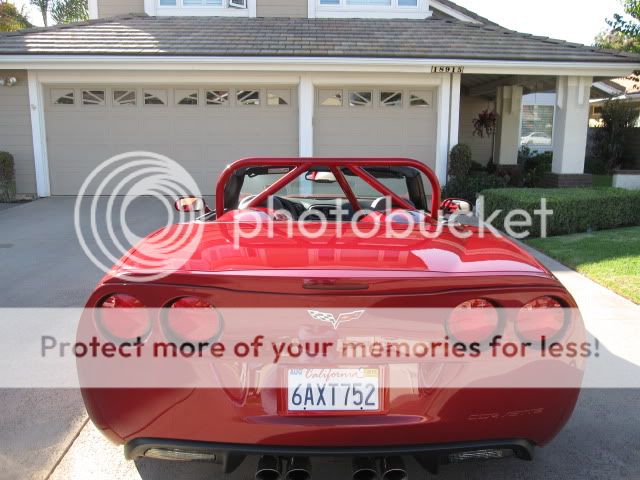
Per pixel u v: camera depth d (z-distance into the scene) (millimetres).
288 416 2084
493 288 2105
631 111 18375
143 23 13039
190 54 10797
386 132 12133
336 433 2055
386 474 2137
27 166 11891
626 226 8453
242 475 2619
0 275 5965
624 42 15828
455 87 11742
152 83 11797
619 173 11094
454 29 13039
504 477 2604
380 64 11031
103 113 11922
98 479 2574
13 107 11648
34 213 9922
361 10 14102
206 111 12016
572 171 11922
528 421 2137
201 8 13961
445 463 2176
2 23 27625
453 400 2090
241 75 11617
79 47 11078
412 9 14125
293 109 12039
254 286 2049
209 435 2086
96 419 2148
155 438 2109
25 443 2830
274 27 12930
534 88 15320
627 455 2770
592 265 6098
